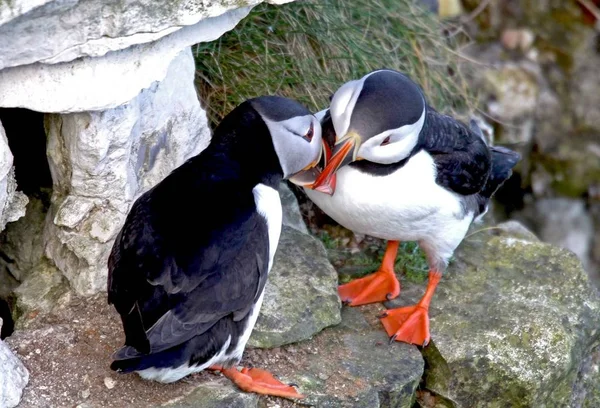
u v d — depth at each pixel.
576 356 9.08
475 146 8.72
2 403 6.75
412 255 9.84
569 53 14.62
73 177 8.02
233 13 8.00
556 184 14.37
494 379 8.69
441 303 9.27
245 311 7.08
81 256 8.11
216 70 10.15
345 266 9.82
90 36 6.90
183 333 6.68
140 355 6.45
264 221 7.20
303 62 10.52
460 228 8.77
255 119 7.43
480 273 9.78
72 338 7.65
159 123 8.40
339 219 8.51
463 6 14.62
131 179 8.24
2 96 7.10
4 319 8.76
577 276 9.85
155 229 6.92
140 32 7.05
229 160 7.41
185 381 7.44
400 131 7.61
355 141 7.55
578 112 14.34
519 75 13.98
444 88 11.91
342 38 10.83
